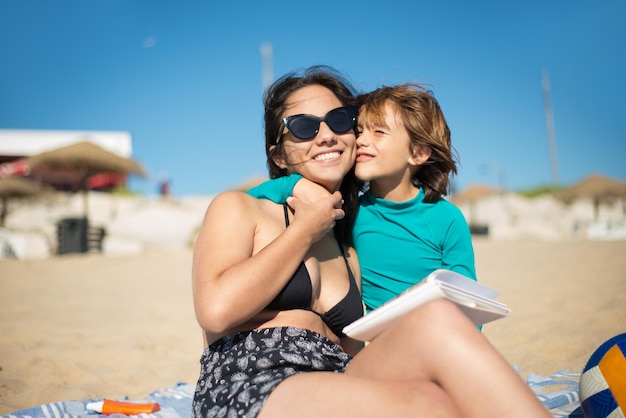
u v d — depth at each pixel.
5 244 16.03
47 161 18.38
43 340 5.64
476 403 1.68
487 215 26.05
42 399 3.91
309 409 1.85
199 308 2.11
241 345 2.22
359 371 2.00
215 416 2.04
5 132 28.58
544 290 6.74
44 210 21.23
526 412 1.64
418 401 1.74
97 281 9.67
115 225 18.17
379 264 2.94
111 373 4.53
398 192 2.98
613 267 8.06
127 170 19.03
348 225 2.98
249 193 2.65
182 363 4.78
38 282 9.66
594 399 2.21
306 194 2.54
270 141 2.83
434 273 1.90
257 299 2.12
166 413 3.21
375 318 1.96
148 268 11.07
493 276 8.27
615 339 2.28
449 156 2.99
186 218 18.69
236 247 2.29
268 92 2.81
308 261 2.40
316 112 2.64
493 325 5.22
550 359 4.11
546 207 26.33
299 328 2.29
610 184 25.59
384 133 2.89
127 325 6.28
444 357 1.73
